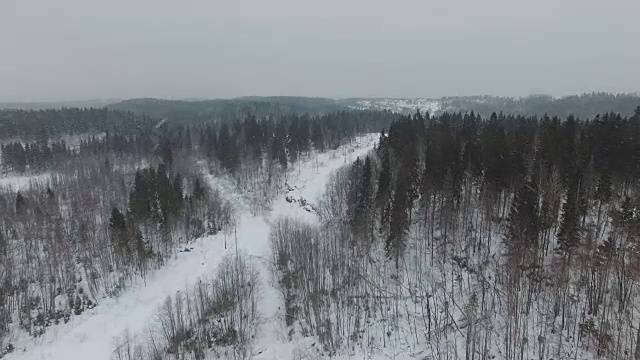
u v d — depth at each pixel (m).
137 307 87.25
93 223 113.19
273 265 93.75
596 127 90.12
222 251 105.50
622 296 60.78
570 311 61.94
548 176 78.56
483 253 79.19
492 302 66.38
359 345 67.38
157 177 130.00
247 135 177.50
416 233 89.88
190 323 73.50
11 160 190.75
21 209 118.06
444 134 103.81
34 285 91.81
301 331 72.75
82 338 78.81
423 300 72.88
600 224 72.88
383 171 95.06
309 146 175.88
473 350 56.16
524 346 59.12
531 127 116.19
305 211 127.31
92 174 157.38
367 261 85.81
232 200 139.62
